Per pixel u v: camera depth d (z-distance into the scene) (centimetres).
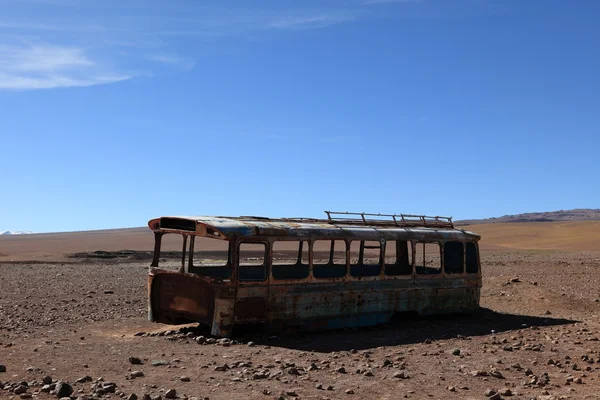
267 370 1025
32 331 1436
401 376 1001
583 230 10925
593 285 2794
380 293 1538
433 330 1525
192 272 1429
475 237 1772
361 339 1372
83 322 1598
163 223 1470
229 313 1298
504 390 907
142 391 873
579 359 1183
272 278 1354
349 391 898
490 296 2280
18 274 3153
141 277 3056
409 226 1706
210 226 1329
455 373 1044
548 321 1752
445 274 1686
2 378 925
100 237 11856
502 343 1362
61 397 820
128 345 1253
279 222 1434
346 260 1484
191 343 1282
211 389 896
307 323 1412
